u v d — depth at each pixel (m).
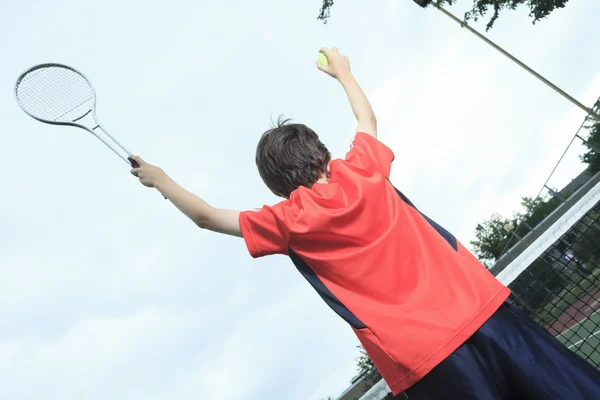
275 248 1.65
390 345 1.42
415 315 1.42
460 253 1.56
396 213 1.59
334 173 1.69
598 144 7.63
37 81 3.17
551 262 3.40
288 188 1.82
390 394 2.79
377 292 1.49
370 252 1.52
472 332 1.36
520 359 1.32
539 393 1.29
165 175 1.90
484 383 1.32
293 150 1.78
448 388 1.35
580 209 3.30
